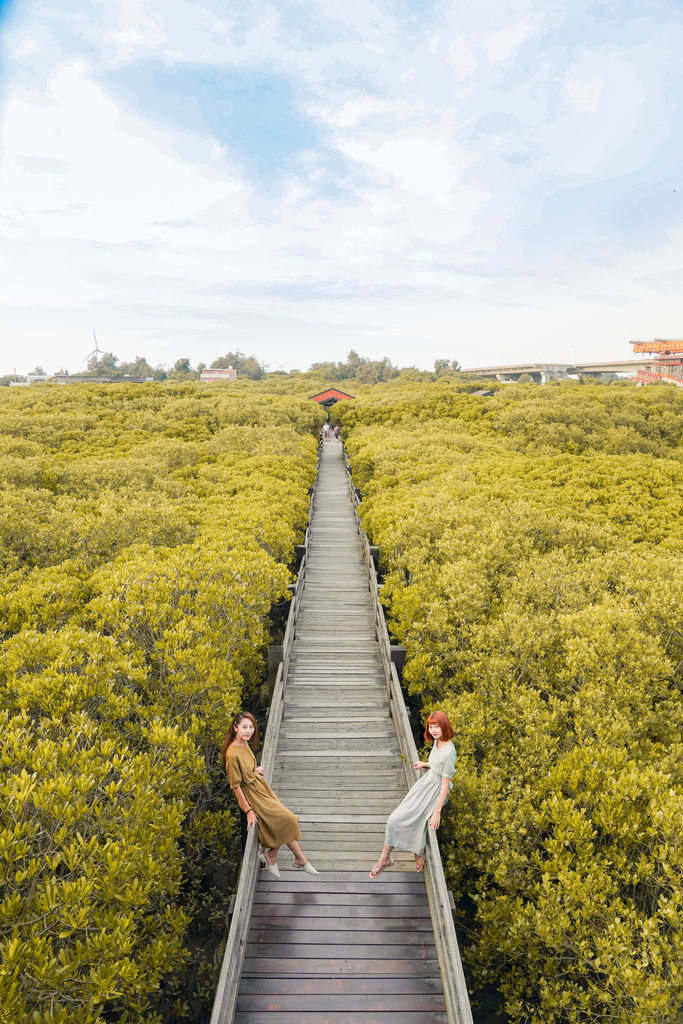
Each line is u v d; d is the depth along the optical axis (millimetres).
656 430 40031
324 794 7438
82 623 8820
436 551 13008
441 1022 4652
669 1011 4484
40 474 18109
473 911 7035
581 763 6316
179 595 8938
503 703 7934
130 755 5480
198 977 6273
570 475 22969
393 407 46062
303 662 11164
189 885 7125
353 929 5418
